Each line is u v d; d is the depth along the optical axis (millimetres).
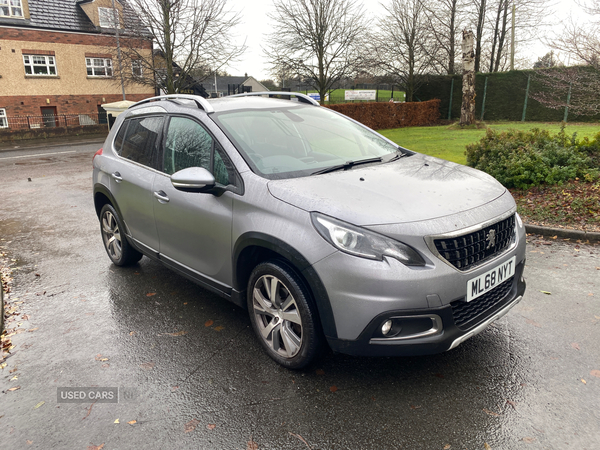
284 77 27078
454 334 2490
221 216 3164
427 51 28719
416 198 2717
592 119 22703
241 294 3244
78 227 6953
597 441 2273
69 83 29578
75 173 12539
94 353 3320
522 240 3021
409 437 2354
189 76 23266
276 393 2760
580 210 5926
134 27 22484
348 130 4008
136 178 4121
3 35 26672
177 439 2412
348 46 26203
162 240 3928
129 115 4656
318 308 2617
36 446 2408
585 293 3955
